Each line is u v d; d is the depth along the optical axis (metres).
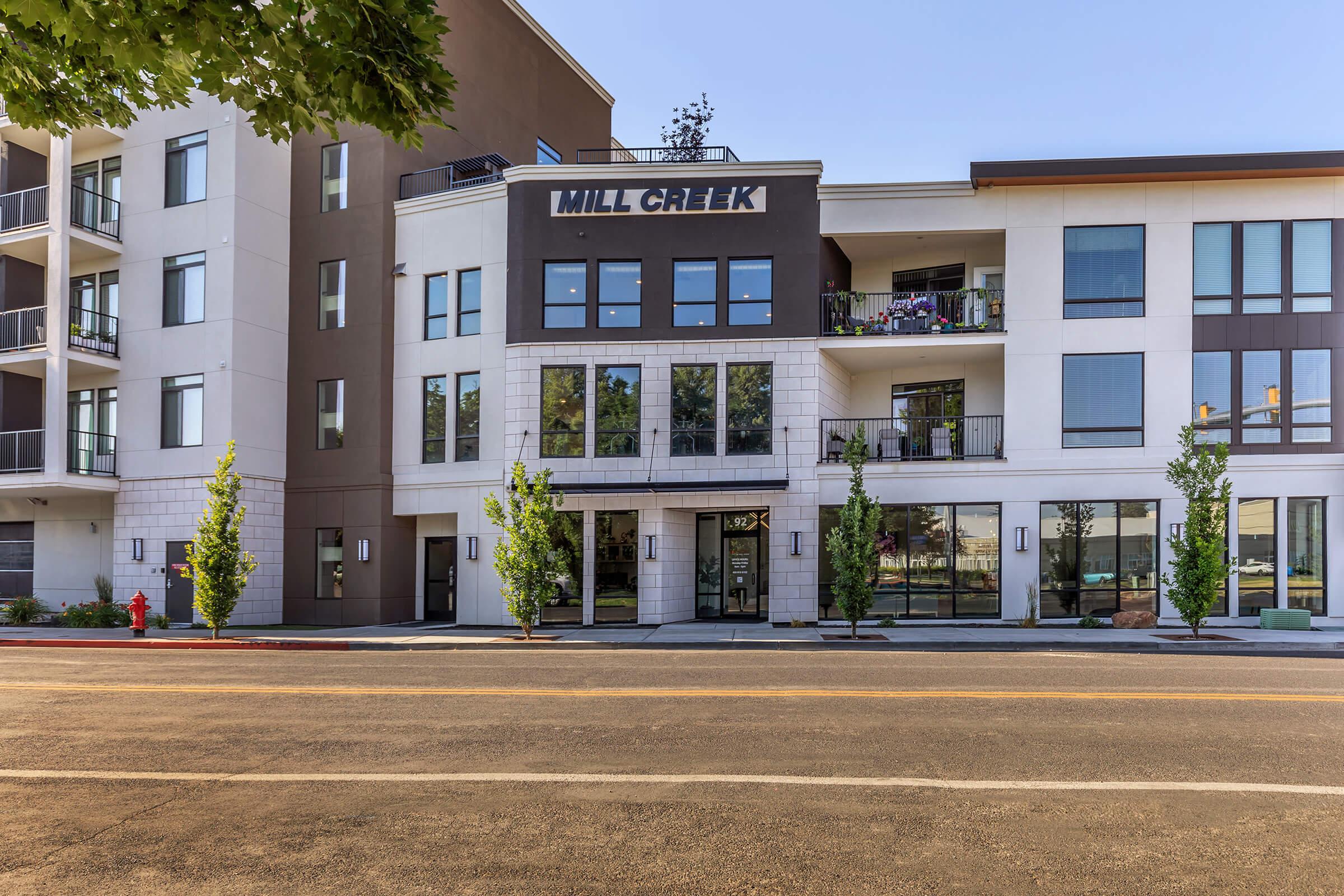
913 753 8.63
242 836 6.41
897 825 6.55
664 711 10.83
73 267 28.33
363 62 6.66
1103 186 23.91
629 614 24.50
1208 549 19.81
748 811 6.90
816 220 24.72
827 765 8.23
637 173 25.17
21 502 29.22
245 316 26.42
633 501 24.62
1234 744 9.00
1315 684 12.83
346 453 26.88
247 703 11.72
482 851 6.07
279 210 27.77
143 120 27.53
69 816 6.89
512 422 25.09
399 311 27.17
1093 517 23.48
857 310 26.47
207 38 6.34
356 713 10.90
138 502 26.80
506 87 32.47
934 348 24.44
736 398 24.61
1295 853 6.00
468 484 25.89
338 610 26.52
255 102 6.98
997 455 24.94
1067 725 9.88
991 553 23.80
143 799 7.33
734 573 25.83
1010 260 24.08
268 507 26.91
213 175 26.53
